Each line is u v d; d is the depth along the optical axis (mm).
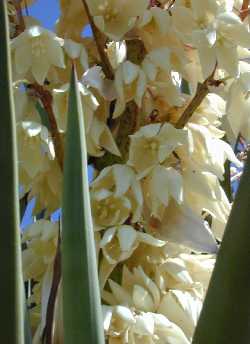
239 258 385
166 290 585
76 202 429
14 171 400
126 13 596
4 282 393
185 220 576
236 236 387
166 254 582
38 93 564
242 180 394
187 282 574
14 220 397
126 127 600
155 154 579
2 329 392
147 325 524
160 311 564
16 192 400
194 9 584
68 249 426
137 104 570
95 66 578
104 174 565
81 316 421
